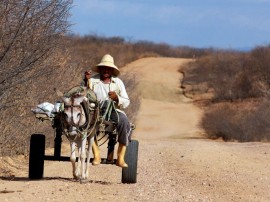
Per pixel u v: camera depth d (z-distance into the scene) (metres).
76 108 29.89
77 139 31.27
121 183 33.12
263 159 50.56
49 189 29.53
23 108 40.00
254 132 89.25
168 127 129.25
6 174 36.00
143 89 178.75
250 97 155.25
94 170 38.88
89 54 109.44
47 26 33.09
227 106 144.25
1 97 33.91
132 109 90.31
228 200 29.27
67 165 41.09
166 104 168.00
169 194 29.88
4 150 40.12
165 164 44.53
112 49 193.62
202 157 50.22
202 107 161.50
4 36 31.86
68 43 48.28
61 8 33.38
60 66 43.16
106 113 31.19
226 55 193.75
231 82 168.62
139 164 43.91
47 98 42.84
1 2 31.05
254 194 31.81
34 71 35.97
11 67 32.59
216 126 103.81
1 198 26.81
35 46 32.91
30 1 31.64
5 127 38.94
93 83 31.92
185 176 37.78
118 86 32.16
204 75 187.50
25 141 42.41
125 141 31.58
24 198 26.98
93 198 27.69
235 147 62.94
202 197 29.55
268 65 158.75
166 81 186.62
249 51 188.00
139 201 27.42
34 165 33.12
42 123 45.25
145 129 124.69
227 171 41.16
